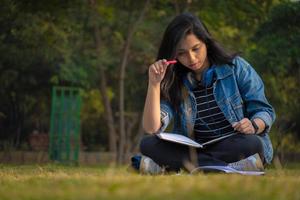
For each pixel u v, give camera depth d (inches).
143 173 148.4
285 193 73.8
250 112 158.1
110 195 70.6
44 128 592.4
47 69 529.7
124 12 512.7
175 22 153.4
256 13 450.9
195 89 160.7
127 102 606.9
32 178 109.3
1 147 535.5
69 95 499.5
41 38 453.4
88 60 500.4
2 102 560.7
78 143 500.7
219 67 158.9
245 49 479.5
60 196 73.2
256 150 145.9
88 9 468.4
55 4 430.6
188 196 69.6
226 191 74.2
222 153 146.3
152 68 153.9
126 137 604.1
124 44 496.4
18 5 421.1
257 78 161.0
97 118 656.4
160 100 161.9
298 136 516.1
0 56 484.4
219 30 499.2
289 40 381.4
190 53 151.9
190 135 161.2
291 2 383.9
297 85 424.5
